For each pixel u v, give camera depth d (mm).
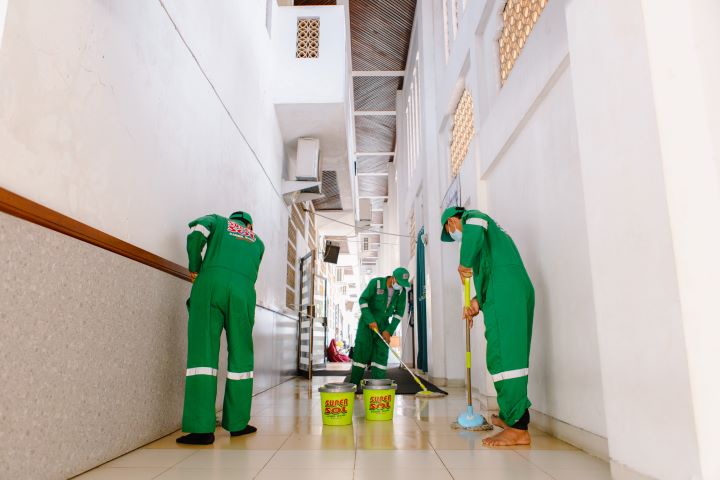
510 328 2627
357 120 15195
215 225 2934
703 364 1516
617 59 1934
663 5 1706
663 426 1644
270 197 6066
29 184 1740
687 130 1619
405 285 5379
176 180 3123
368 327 5520
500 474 2031
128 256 2398
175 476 1983
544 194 3010
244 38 4816
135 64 2572
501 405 2654
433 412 3957
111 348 2230
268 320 5793
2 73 1610
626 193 1873
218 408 3824
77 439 1961
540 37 2957
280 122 6625
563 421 2738
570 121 2617
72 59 2010
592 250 2119
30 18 1753
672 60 1670
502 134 3779
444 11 7266
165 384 2848
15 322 1606
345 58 6332
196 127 3496
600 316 2051
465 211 3213
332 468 2131
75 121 2029
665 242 1644
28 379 1667
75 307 1949
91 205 2145
